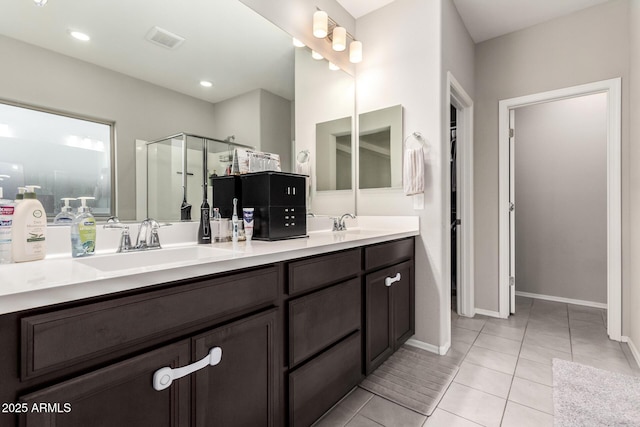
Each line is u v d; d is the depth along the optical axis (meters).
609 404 1.44
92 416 0.62
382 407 1.44
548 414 1.38
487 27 2.61
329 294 1.29
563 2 2.29
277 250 1.09
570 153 3.12
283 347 1.09
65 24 1.05
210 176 1.49
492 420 1.34
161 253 1.16
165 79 1.32
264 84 1.76
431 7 2.07
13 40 0.94
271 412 1.03
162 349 0.73
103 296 0.64
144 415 0.70
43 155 0.99
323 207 2.20
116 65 1.17
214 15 1.50
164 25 1.32
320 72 2.15
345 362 1.38
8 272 0.72
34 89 0.98
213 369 0.85
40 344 0.55
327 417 1.37
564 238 3.16
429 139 2.07
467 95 2.61
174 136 1.36
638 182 1.92
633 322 2.01
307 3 2.02
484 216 2.82
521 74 2.64
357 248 1.49
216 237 1.44
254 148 1.71
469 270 2.76
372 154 2.36
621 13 2.22
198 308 0.81
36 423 0.54
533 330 2.40
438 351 2.00
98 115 1.12
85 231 0.99
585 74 2.35
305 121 2.04
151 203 1.28
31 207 0.90
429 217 2.07
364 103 2.42
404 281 1.95
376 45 2.35
